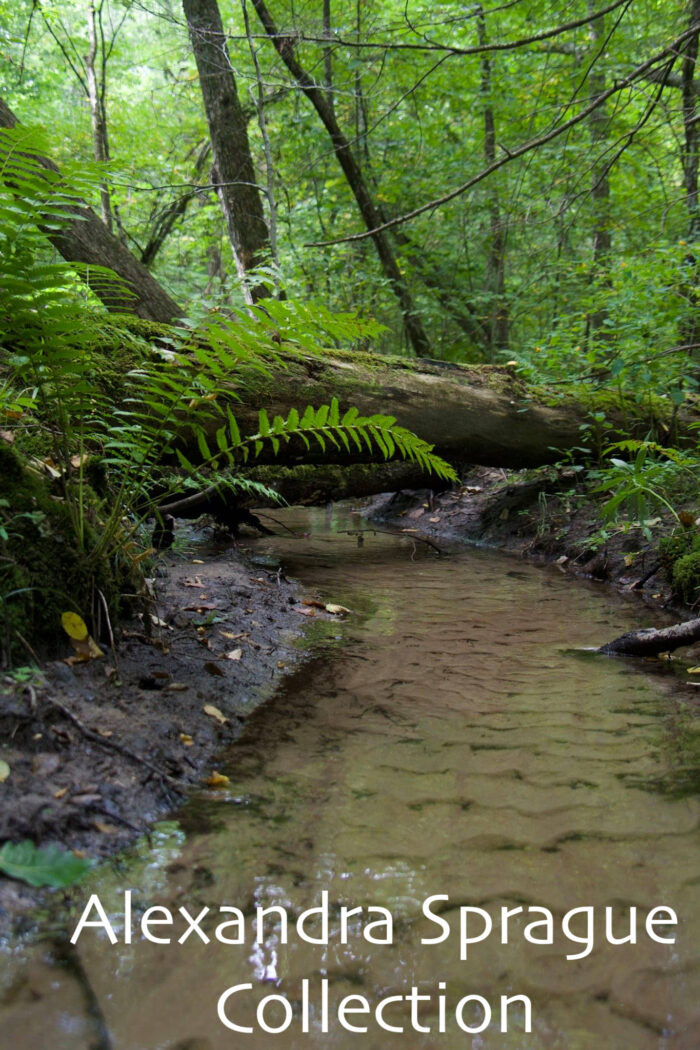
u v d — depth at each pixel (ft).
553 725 9.39
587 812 7.27
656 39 29.01
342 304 35.17
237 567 16.99
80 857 5.98
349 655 12.03
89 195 9.11
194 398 10.42
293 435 16.92
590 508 21.47
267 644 11.94
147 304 19.89
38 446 10.54
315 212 37.40
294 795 7.45
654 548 17.93
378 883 6.07
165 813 6.93
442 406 18.94
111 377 13.46
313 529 26.23
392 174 35.22
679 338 20.57
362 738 8.89
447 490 27.30
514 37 33.04
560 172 28.60
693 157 28.86
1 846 5.68
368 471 23.17
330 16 33.83
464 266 37.35
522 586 17.56
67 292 9.66
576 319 26.30
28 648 8.13
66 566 9.16
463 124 38.63
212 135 28.84
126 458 11.05
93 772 6.95
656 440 21.12
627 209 31.91
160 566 14.94
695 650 12.60
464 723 9.42
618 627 14.05
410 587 17.31
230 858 6.31
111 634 9.30
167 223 40.34
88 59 34.19
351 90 34.76
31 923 5.32
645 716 9.71
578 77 29.55
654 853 6.58
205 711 8.95
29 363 9.30
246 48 36.52
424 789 7.67
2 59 36.47
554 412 20.57
